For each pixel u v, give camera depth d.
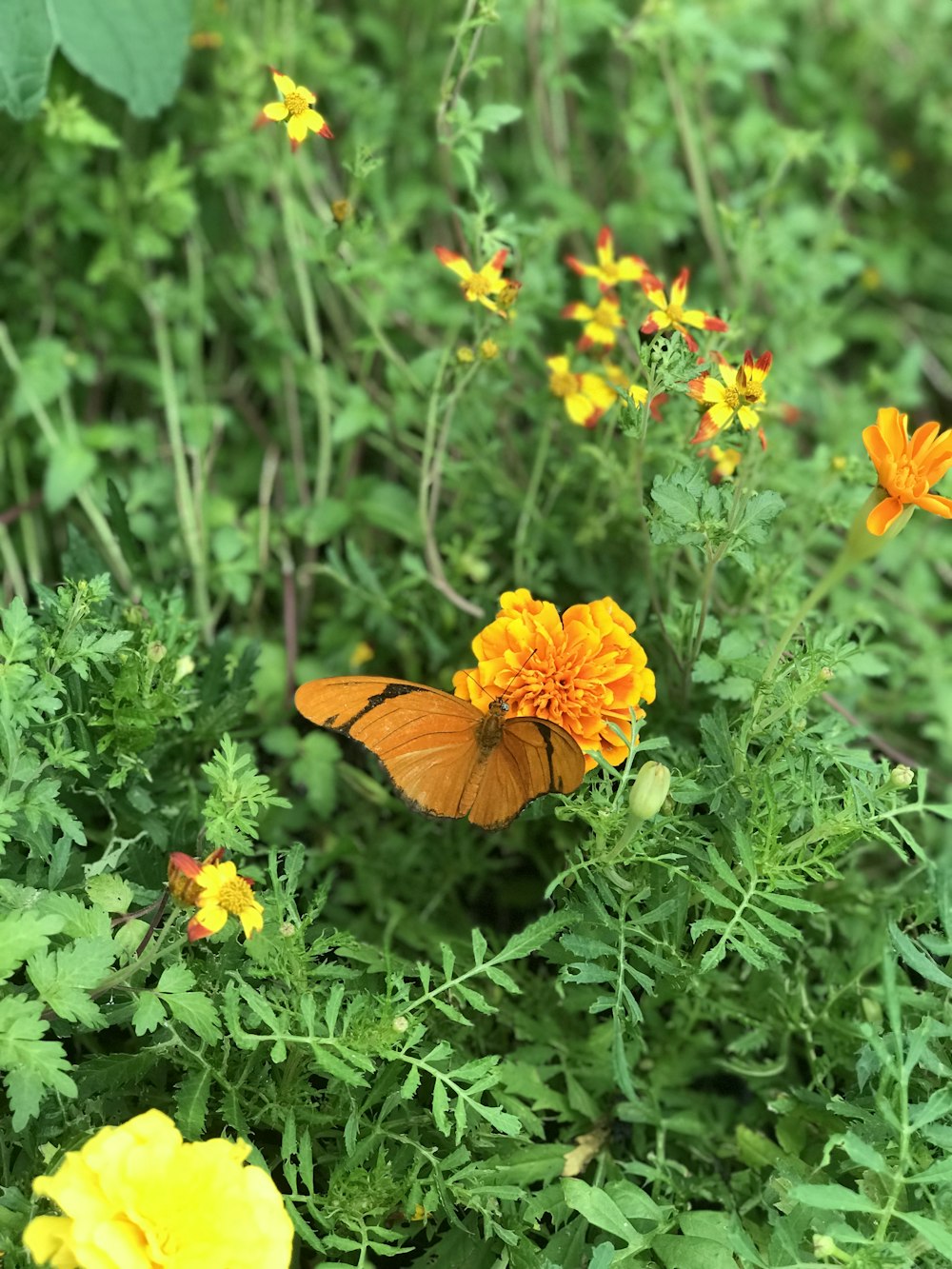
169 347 0.58
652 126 0.58
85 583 0.35
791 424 0.58
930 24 0.71
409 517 0.52
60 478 0.51
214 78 0.56
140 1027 0.31
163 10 0.51
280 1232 0.28
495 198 0.62
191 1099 0.32
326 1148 0.36
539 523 0.49
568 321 0.58
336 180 0.61
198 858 0.37
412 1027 0.34
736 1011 0.41
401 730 0.33
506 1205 0.36
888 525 0.32
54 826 0.38
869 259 0.70
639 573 0.49
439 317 0.55
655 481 0.37
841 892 0.43
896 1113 0.34
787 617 0.44
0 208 0.55
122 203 0.55
